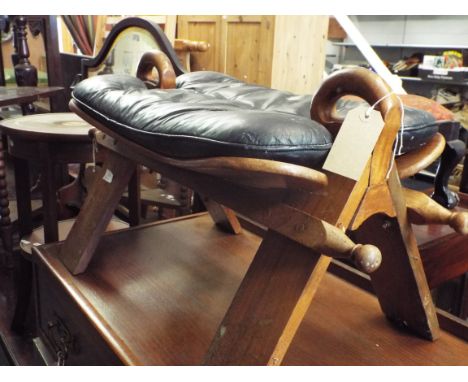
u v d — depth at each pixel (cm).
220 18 193
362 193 59
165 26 198
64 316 93
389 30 244
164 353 73
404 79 206
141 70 101
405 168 67
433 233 103
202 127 59
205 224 125
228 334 63
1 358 123
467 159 137
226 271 100
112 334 77
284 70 181
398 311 80
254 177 56
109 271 98
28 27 222
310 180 54
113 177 92
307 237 56
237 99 89
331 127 61
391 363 73
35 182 217
